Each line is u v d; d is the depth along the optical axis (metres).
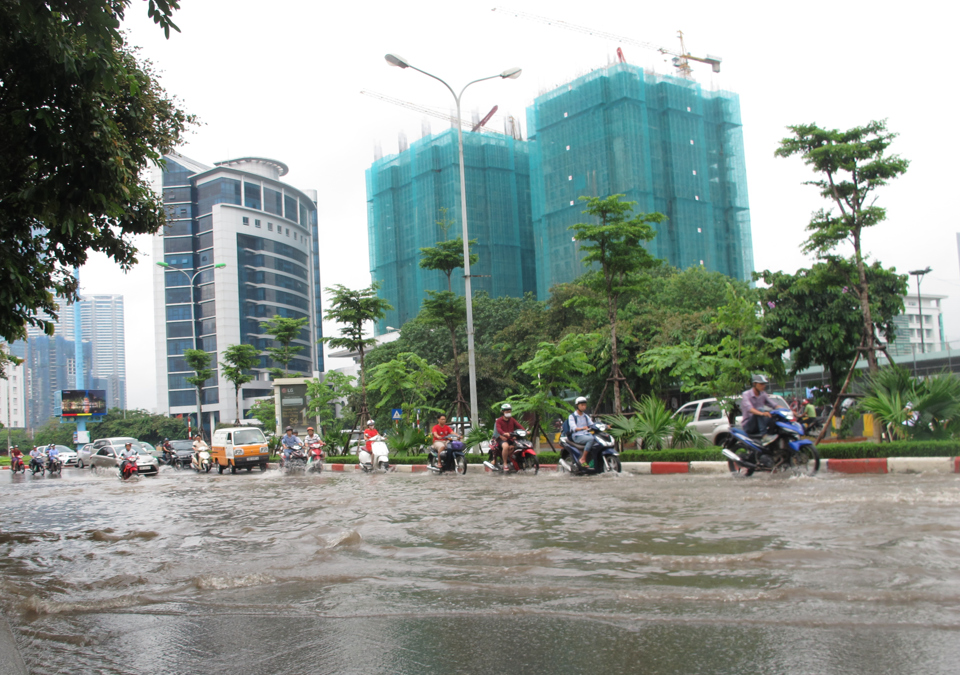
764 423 11.22
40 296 8.62
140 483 21.58
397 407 28.78
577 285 44.91
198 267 115.81
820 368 37.56
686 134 88.81
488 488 11.82
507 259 99.00
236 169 115.06
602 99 84.75
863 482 9.41
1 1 5.82
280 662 3.18
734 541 5.30
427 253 24.50
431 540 6.26
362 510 9.09
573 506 8.23
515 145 104.62
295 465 24.84
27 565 6.34
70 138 6.34
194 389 113.38
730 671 2.77
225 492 14.86
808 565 4.32
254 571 5.14
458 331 52.38
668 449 15.82
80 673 3.17
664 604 3.69
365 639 3.44
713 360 17.48
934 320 84.56
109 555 6.61
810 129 15.17
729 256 93.06
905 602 3.47
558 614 3.63
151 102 11.70
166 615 4.10
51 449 36.34
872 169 14.77
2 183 7.01
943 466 10.99
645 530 6.11
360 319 27.78
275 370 44.28
